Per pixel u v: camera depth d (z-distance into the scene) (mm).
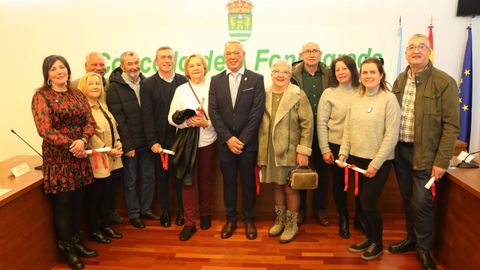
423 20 3418
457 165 2357
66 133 2168
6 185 2100
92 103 2500
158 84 2750
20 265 2059
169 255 2514
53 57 2115
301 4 3510
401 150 2305
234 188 2754
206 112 2654
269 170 2604
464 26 3389
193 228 2807
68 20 3736
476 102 3508
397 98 2291
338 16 3496
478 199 1922
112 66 3775
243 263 2400
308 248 2588
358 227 2895
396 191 3162
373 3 3445
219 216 3160
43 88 2127
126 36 3715
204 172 2795
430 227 2258
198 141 2684
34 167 2535
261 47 3615
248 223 2789
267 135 2572
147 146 2867
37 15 3754
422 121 2115
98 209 2729
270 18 3559
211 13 3604
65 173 2188
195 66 2604
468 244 2023
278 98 2574
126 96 2752
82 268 2346
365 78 2201
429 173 2176
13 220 1993
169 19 3648
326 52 3562
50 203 2346
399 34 3424
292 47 3590
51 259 2371
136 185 2994
